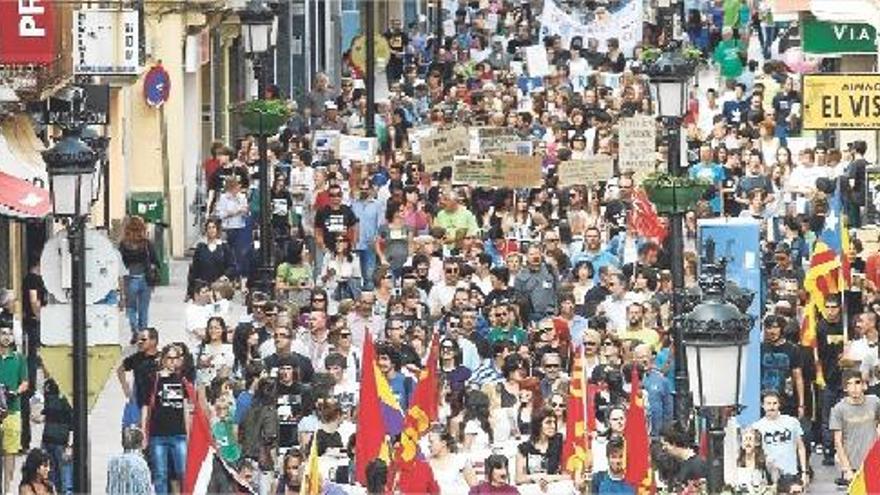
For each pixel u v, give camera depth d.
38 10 55.78
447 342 48.81
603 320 50.28
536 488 43.97
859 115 51.06
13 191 55.97
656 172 53.81
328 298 56.75
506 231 63.78
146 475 43.62
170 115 75.81
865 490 41.09
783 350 51.16
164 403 46.47
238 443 46.41
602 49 93.94
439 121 79.81
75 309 42.28
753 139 75.44
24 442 49.44
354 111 84.19
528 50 91.12
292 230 65.31
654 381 48.84
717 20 102.00
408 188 63.56
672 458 44.19
